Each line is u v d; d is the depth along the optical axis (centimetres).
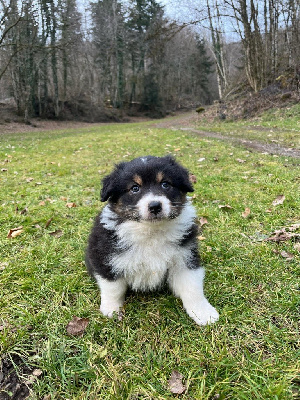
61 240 72
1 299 50
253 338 40
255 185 103
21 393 34
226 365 36
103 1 833
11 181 129
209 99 1181
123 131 373
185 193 52
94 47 822
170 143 218
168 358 38
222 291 50
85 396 33
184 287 45
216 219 78
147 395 33
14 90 609
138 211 43
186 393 33
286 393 32
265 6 365
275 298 47
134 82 905
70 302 50
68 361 38
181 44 1068
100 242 46
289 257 58
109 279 46
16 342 41
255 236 68
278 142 189
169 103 1057
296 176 108
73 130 476
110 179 49
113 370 36
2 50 512
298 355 37
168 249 44
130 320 45
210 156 157
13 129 501
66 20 594
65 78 689
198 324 43
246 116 354
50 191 112
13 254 65
